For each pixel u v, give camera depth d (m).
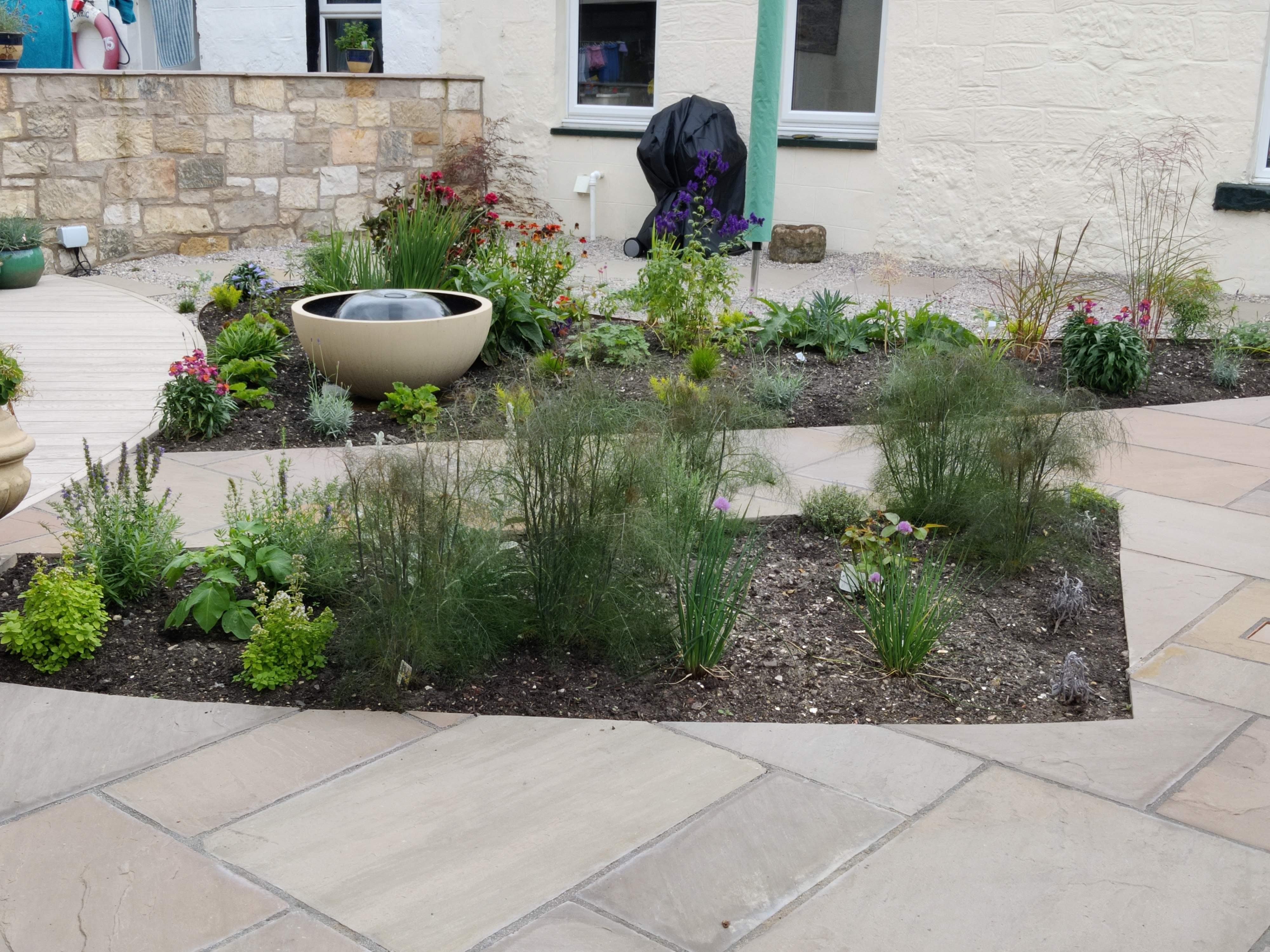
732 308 8.02
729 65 10.41
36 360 6.69
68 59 12.10
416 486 3.18
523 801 2.66
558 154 11.35
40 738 2.88
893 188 9.99
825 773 2.80
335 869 2.41
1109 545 4.30
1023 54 9.17
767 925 2.26
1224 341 6.99
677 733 2.98
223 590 3.40
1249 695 3.19
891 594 3.33
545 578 3.34
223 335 6.40
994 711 3.12
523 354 6.56
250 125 10.04
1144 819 2.61
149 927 2.22
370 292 6.03
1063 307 7.70
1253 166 8.66
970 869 2.43
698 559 3.42
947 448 4.32
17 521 4.27
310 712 3.05
